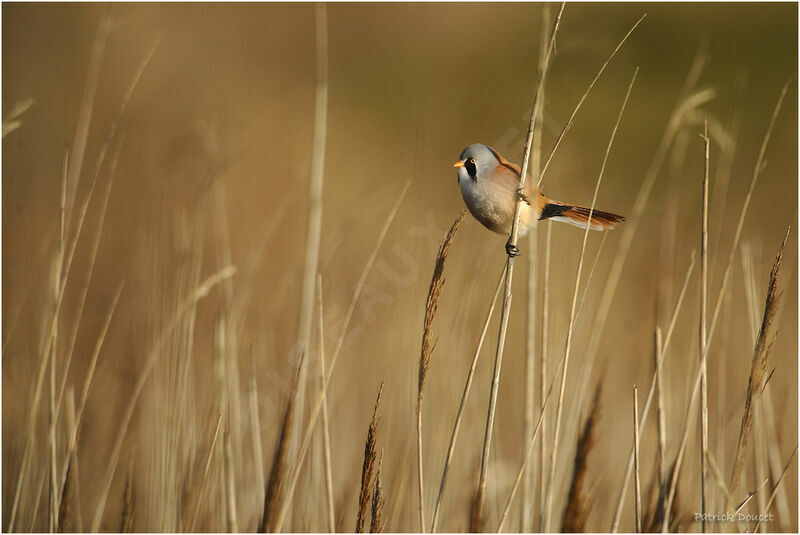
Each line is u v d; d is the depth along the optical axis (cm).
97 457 906
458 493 810
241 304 852
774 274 496
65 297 1127
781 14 2478
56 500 597
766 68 2433
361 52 2631
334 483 830
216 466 727
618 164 2086
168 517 705
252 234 1325
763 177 1822
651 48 2509
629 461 573
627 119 2258
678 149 945
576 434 765
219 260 1003
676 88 2414
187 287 836
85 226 1348
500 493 819
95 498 848
